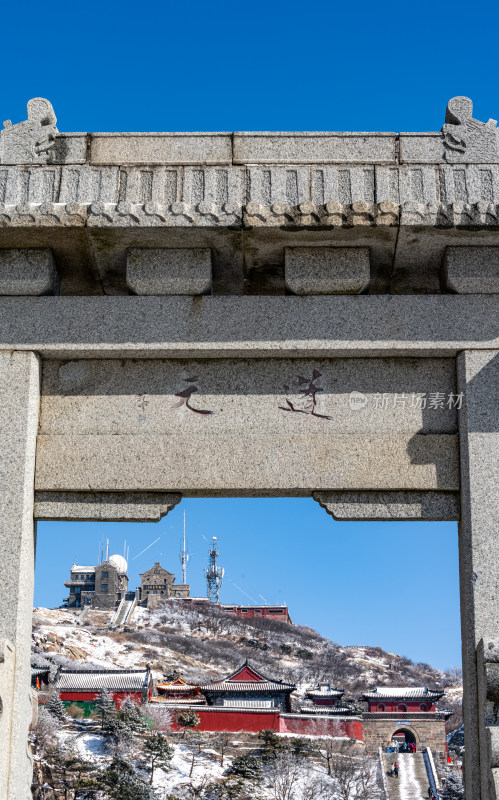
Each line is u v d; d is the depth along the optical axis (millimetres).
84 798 47062
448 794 57469
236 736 62156
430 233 9117
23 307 9328
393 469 9031
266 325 9258
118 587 142000
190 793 51438
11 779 8078
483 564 8562
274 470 9008
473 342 9188
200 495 9141
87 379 9398
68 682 68000
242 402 9297
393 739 72938
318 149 9461
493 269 9328
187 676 103250
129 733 56562
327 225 8992
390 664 125000
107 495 9078
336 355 9344
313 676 112562
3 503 8742
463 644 8688
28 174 9406
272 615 140000
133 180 9367
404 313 9281
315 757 60062
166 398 9320
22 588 8586
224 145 9492
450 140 9438
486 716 8047
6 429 8961
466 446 8914
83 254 9531
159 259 9398
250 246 9359
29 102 9578
